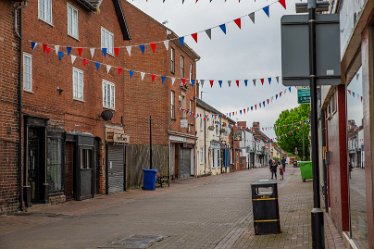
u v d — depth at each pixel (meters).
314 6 6.02
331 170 12.70
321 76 6.01
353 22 6.51
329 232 10.94
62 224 13.94
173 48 36.06
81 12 22.25
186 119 37.66
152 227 13.00
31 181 18.34
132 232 12.18
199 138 45.06
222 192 24.98
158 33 33.53
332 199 12.55
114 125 25.86
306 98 20.91
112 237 11.46
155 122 32.78
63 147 20.11
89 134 22.67
